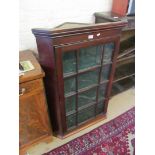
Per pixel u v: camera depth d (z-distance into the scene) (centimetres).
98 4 157
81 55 121
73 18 149
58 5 137
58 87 120
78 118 155
